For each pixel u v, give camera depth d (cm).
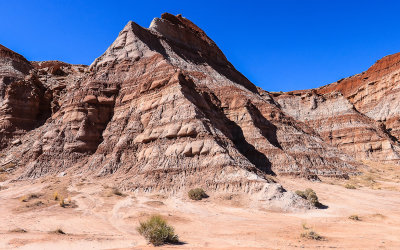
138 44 6419
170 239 1617
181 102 4450
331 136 8312
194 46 8756
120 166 4338
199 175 3612
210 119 4800
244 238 1789
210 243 1630
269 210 2841
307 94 9762
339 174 5128
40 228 2023
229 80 8081
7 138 6003
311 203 3006
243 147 5141
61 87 7312
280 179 4259
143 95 5147
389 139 7912
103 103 5419
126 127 4919
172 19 9050
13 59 8144
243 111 5725
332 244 1600
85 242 1580
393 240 1673
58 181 4119
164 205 3016
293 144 5556
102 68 6084
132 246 1530
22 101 6494
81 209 2792
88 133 5066
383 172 5994
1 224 2095
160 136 4288
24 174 4550
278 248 1489
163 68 5278
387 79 11356
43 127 5956
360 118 8488
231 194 3222
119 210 2752
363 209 2881
